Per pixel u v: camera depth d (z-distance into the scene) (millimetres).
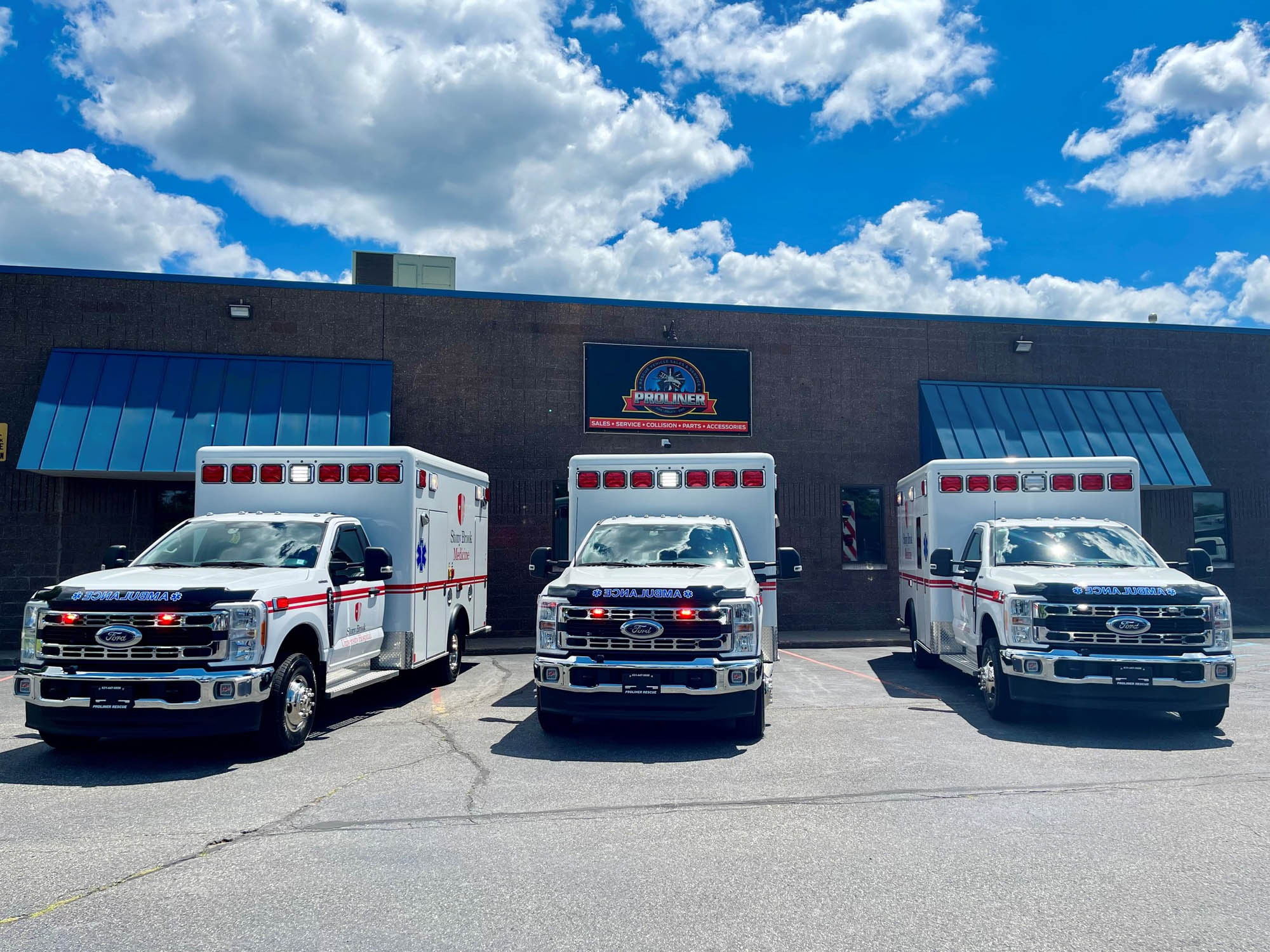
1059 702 8250
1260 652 15125
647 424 18062
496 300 17672
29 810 5840
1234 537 20094
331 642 8570
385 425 16234
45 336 15977
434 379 17344
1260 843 5121
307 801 6035
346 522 9523
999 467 11578
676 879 4559
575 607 7961
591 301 18031
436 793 6246
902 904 4230
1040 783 6477
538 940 3840
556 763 7184
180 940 3824
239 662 7125
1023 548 10016
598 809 5824
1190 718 8602
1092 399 19500
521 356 17688
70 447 14945
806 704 10078
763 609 9406
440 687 11523
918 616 12875
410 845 5086
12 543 15438
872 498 19016
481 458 17406
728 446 18344
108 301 16234
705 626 7836
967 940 3844
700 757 7406
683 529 9781
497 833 5320
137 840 5180
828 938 3863
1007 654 8508
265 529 8969
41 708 7082
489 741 8055
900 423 19031
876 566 18688
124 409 15461
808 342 18828
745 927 3982
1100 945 3797
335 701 10406
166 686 6930
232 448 10102
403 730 8641
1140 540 10062
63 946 3760
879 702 10211
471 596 12891
